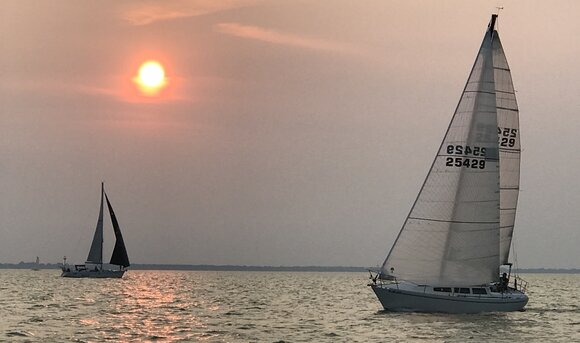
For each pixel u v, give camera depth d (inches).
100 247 6761.8
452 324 2561.5
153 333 2405.3
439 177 2711.6
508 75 2847.0
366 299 4507.9
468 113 2704.2
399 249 2733.8
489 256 2684.5
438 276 2696.9
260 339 2283.5
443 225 2696.9
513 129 2876.5
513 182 2896.2
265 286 6771.7
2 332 2393.0
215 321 2829.7
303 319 2930.6
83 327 2559.1
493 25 2780.5
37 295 4500.5
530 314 3115.2
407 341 2233.0
